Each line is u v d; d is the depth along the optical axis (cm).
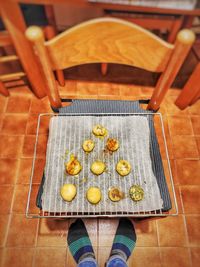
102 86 104
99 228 82
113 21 47
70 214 57
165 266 76
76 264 76
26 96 100
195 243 79
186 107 100
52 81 61
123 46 53
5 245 78
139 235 81
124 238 78
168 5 58
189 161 91
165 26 67
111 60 57
